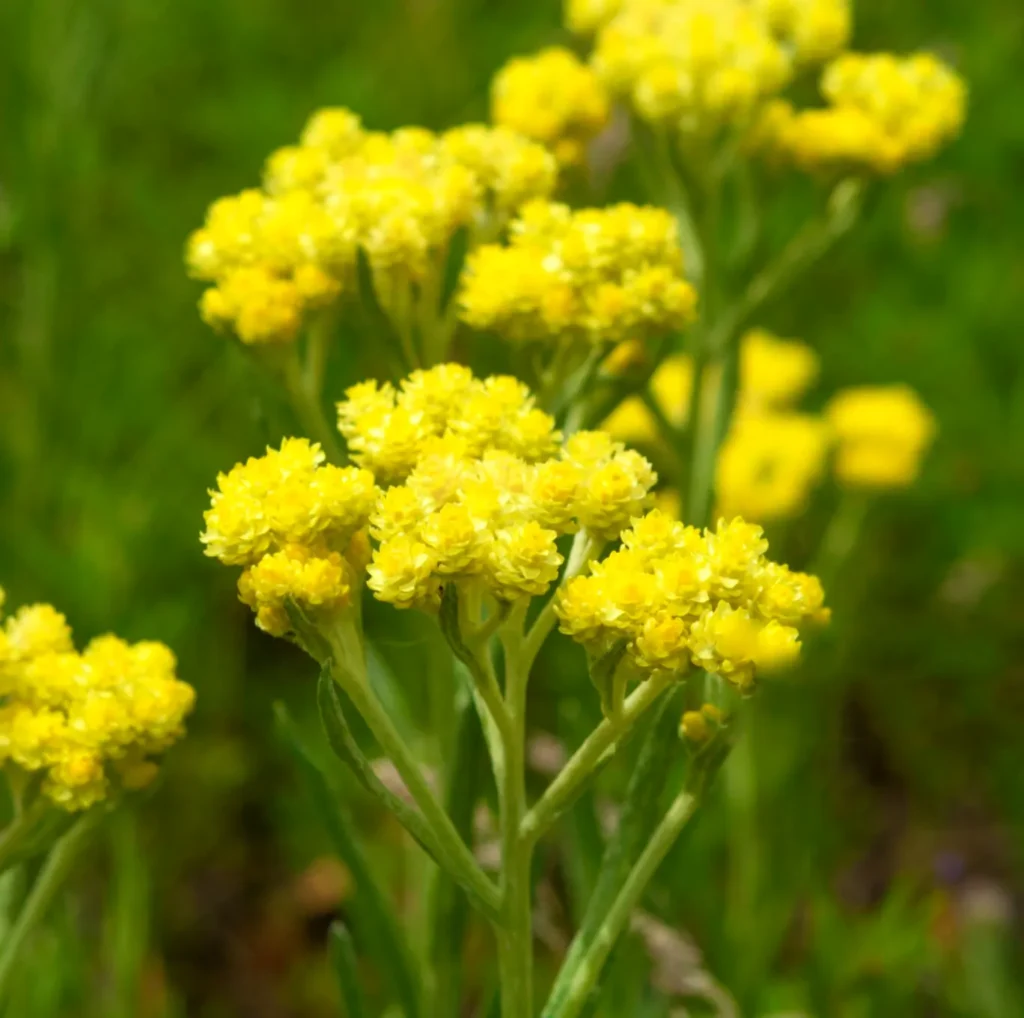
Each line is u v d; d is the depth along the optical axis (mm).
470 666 284
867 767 556
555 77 377
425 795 287
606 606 277
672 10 397
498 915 289
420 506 281
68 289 560
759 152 397
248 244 337
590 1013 292
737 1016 385
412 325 347
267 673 554
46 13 555
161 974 477
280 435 354
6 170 551
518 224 338
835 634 500
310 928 520
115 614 504
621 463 286
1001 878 518
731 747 289
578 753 287
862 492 502
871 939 428
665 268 330
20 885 326
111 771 306
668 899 362
